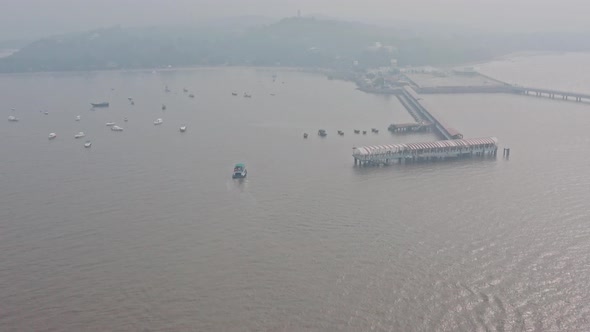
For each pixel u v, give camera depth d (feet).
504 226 366.02
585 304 275.59
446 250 331.57
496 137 640.58
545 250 330.75
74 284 299.17
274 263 318.65
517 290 288.10
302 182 466.29
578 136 643.86
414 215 386.73
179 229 367.45
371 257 323.57
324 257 324.60
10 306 279.69
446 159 545.85
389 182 465.47
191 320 266.16
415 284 294.25
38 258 329.31
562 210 394.32
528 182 462.19
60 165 530.68
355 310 272.51
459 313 269.44
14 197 435.53
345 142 625.41
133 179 479.00
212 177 481.87
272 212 395.96
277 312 271.49
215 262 320.70
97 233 362.53
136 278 303.89
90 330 260.01
